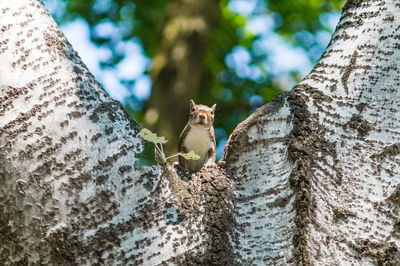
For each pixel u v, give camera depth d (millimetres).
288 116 5379
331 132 5305
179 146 10594
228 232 4844
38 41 4902
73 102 4754
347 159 5156
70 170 4535
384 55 5531
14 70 4707
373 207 4879
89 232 4441
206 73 19578
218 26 19844
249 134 5277
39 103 4645
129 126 5027
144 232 4551
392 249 4676
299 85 5730
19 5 5000
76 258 4371
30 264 4422
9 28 4848
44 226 4422
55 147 4559
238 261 4746
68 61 5004
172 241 4594
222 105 18797
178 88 16078
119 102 5219
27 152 4500
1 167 4480
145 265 4453
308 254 4750
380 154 5094
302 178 5043
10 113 4570
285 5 19969
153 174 4805
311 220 4902
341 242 4777
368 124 5246
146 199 4688
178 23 16828
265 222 4922
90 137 4688
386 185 4961
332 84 5559
